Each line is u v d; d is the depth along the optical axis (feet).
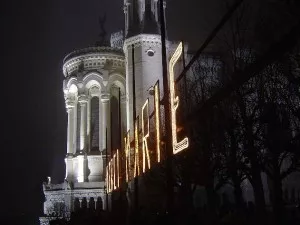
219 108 96.94
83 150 281.74
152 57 239.91
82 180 274.57
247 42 86.69
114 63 296.71
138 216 86.07
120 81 293.23
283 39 31.89
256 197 85.61
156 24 249.34
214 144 106.73
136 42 242.99
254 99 92.58
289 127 93.97
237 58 90.53
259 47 80.07
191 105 111.55
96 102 297.94
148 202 190.08
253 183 87.86
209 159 110.42
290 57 77.46
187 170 118.01
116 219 106.22
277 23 68.03
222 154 112.37
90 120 288.92
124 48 260.01
